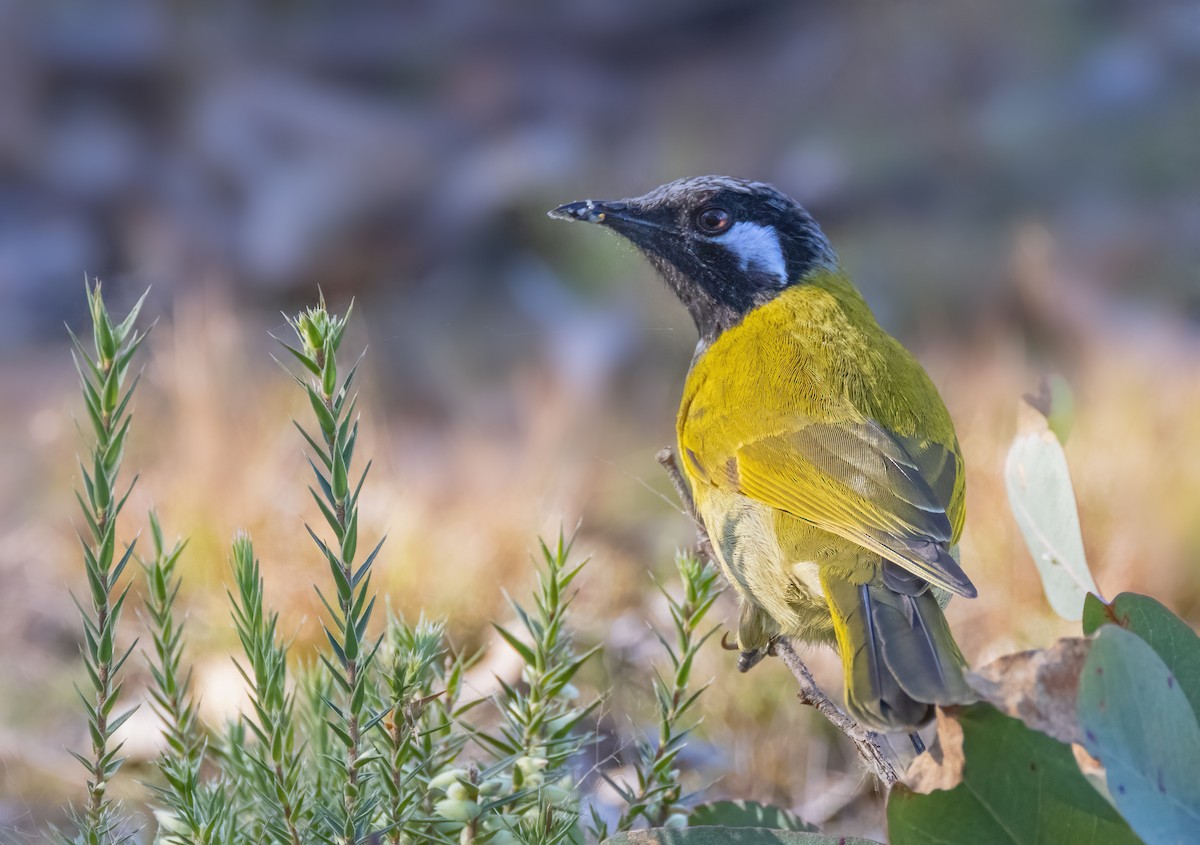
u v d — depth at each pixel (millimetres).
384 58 24047
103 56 23156
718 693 9656
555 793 6008
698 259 9531
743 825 6570
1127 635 4906
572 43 24719
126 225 20344
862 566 7441
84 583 11055
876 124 21984
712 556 8445
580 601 10867
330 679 6945
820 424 8266
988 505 11156
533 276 18594
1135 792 4770
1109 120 21281
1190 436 11633
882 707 6066
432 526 11133
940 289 17625
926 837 5246
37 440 13875
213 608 10367
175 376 12516
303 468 11711
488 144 21875
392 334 17094
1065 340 16562
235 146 21500
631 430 14609
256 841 5988
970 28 23516
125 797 8711
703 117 22781
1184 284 17219
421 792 5844
